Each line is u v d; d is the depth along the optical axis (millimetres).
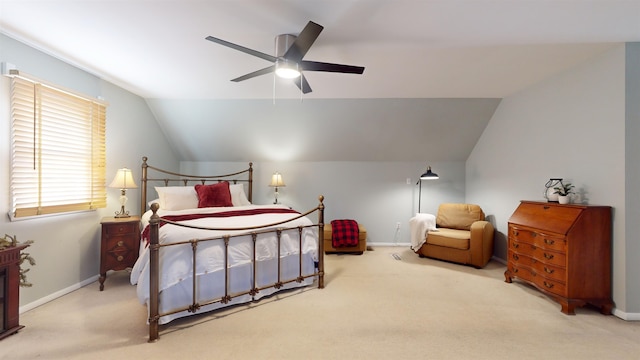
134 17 1955
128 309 2418
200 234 2326
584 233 2383
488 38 2250
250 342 1953
